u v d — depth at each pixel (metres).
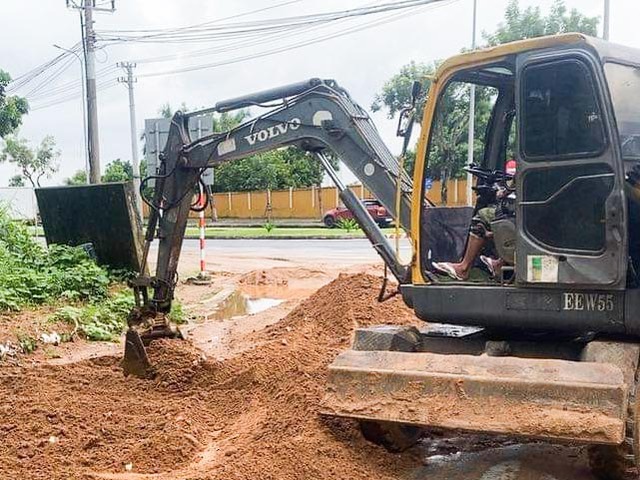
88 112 27.28
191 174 7.43
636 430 4.55
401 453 5.49
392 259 6.16
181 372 7.22
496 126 6.13
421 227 5.56
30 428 5.82
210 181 8.84
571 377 4.54
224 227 39.41
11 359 8.47
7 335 8.98
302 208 45.84
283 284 15.74
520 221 5.01
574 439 4.40
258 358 7.52
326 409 5.11
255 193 47.34
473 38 27.39
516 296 5.08
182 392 7.00
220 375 7.20
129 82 38.12
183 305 12.52
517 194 5.02
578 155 4.77
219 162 7.21
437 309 5.43
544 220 4.92
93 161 27.23
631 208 4.82
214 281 15.48
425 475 5.19
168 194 7.50
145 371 7.33
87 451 5.41
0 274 10.95
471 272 5.54
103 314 10.39
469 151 6.00
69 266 12.47
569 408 4.46
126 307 10.84
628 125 4.95
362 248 23.58
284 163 53.16
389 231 7.90
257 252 22.48
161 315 7.67
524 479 5.09
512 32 28.30
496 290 5.16
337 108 6.53
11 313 10.05
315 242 26.61
